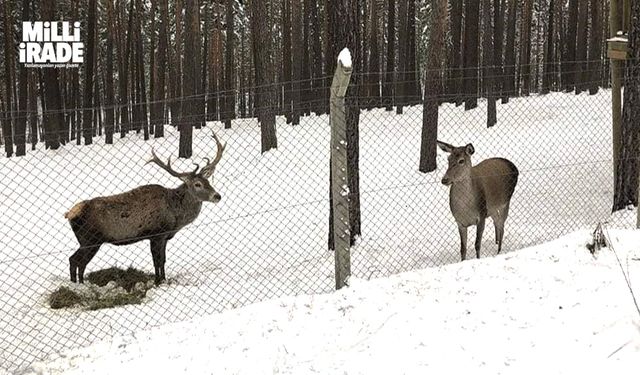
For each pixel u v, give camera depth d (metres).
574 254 5.94
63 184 14.99
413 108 24.69
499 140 17.42
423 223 10.32
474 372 4.09
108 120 27.64
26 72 24.28
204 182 8.45
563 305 4.88
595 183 12.39
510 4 27.48
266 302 5.70
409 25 29.64
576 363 4.03
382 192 12.60
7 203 13.09
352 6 8.60
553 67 31.38
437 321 4.87
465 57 25.72
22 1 26.41
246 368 4.48
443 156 16.09
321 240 9.61
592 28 28.55
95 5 25.48
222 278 7.81
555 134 17.56
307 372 4.33
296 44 27.33
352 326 5.01
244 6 34.19
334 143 5.95
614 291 4.99
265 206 12.07
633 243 6.07
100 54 32.16
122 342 5.20
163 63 27.62
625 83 9.03
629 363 3.92
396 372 4.20
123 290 7.62
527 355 4.22
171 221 8.22
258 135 23.20
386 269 7.91
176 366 4.60
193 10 26.33
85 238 7.77
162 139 24.53
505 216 8.93
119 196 7.91
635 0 8.64
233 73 32.53
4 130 23.50
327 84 25.09
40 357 5.29
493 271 5.78
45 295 7.34
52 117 23.88
